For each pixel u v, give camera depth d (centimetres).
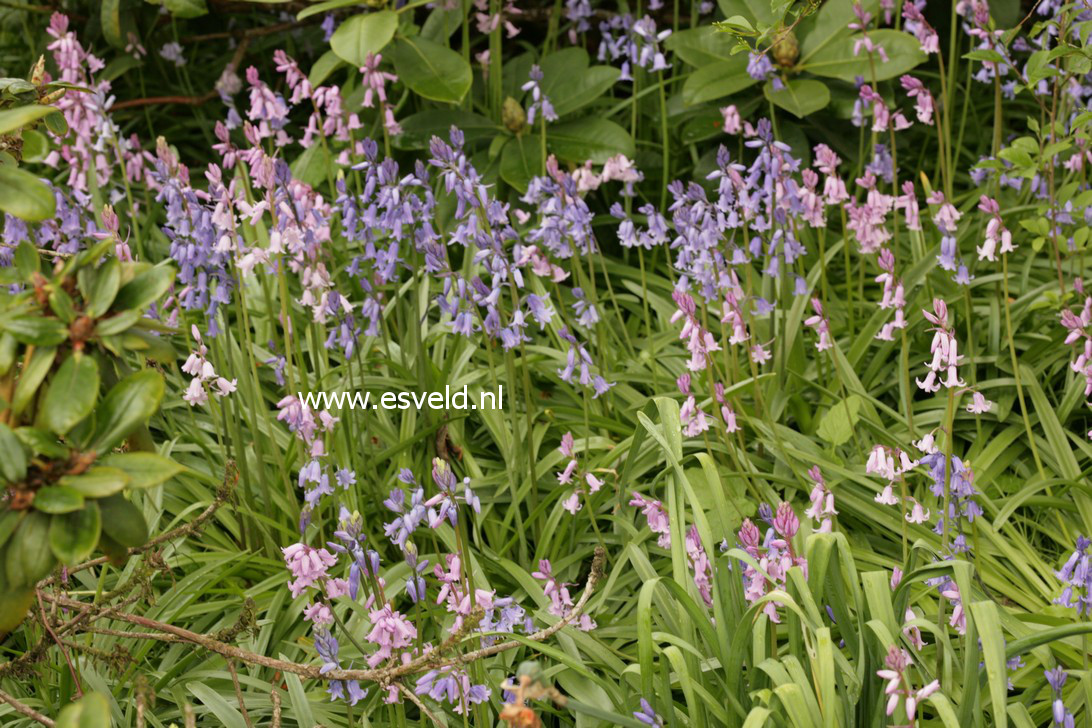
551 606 278
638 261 472
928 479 347
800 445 357
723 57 457
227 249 302
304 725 260
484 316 371
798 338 394
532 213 466
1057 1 430
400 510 239
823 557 230
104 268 164
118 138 439
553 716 282
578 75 469
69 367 156
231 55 574
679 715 253
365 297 425
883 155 416
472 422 386
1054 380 395
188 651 297
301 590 247
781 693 203
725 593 238
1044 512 343
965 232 444
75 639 264
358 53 410
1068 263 429
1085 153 399
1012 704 223
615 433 373
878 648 229
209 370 302
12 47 582
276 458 334
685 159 511
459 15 496
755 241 346
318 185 458
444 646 213
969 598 214
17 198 167
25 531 155
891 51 432
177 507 343
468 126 464
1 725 268
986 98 538
